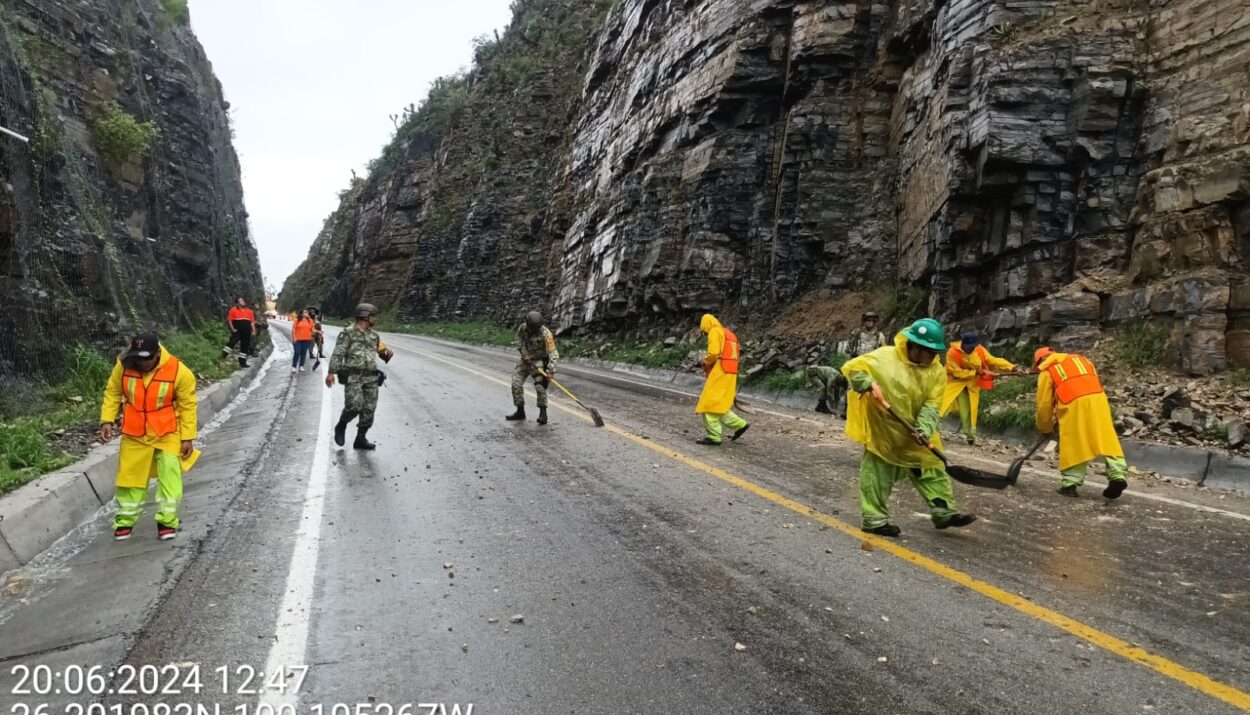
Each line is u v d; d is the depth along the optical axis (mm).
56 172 11734
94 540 5395
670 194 21219
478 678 3246
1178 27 9836
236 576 4492
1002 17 11438
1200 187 8930
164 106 21297
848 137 17078
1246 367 8078
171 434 5391
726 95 19328
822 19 17266
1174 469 7207
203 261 20938
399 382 15953
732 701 3006
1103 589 4121
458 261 45125
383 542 5094
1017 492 6531
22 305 9562
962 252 11758
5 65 10328
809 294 16828
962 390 8898
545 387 10234
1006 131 10570
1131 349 9023
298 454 8188
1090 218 10203
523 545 5004
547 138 42156
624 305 22672
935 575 4332
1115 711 2889
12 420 8156
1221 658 3312
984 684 3096
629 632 3656
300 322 19422
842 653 3391
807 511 5711
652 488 6488
